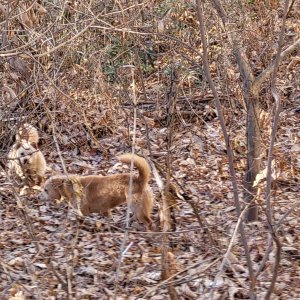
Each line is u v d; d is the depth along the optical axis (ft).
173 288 22.84
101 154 44.37
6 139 34.50
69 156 44.19
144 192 32.94
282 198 34.60
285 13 22.09
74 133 45.47
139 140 43.68
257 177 25.75
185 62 48.75
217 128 44.91
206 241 29.48
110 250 30.22
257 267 27.35
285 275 26.86
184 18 50.78
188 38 49.29
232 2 47.16
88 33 45.55
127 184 33.58
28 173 35.60
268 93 39.93
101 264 28.89
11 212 34.45
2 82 32.40
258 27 48.21
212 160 40.32
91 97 47.75
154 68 49.90
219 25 37.78
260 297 25.00
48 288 26.40
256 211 31.40
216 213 33.24
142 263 28.53
